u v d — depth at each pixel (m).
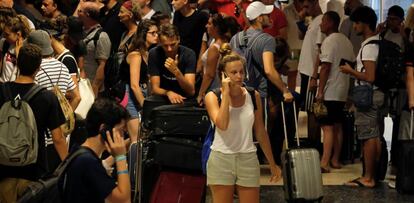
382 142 11.91
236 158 8.23
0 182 7.55
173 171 9.09
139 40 10.66
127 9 12.05
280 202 10.77
